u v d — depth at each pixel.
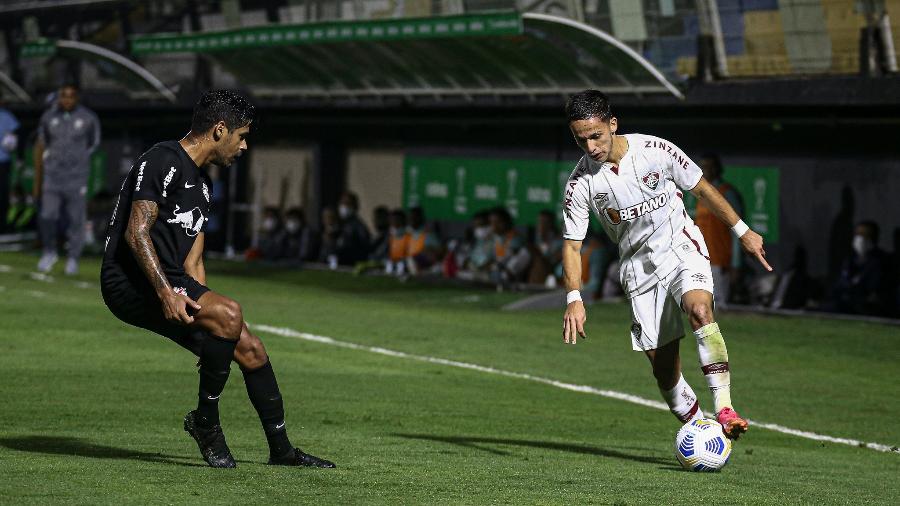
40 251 77.62
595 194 19.11
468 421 25.02
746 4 52.12
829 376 36.25
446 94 64.81
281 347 37.31
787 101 52.09
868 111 50.94
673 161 19.03
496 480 16.02
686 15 53.69
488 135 67.75
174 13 75.38
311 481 15.04
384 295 57.25
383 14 61.44
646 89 55.59
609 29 55.53
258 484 14.57
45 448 17.86
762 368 37.41
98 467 15.48
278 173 80.94
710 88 54.25
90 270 63.56
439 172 70.50
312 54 66.62
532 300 53.03
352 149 76.69
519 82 60.53
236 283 61.28
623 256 19.72
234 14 70.50
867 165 53.00
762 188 56.25
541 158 65.25
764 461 20.91
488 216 61.16
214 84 77.38
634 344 19.94
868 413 30.16
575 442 22.61
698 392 32.72
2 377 27.94
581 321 18.83
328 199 77.31
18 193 87.88
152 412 23.64
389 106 67.81
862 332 45.03
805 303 54.03
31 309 43.34
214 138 15.98
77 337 36.59
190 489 13.94
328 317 46.62
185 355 33.88
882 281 50.09
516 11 52.28
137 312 16.14
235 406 25.12
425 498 14.12
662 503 14.50
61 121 58.44
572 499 14.54
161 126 84.50
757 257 19.38
